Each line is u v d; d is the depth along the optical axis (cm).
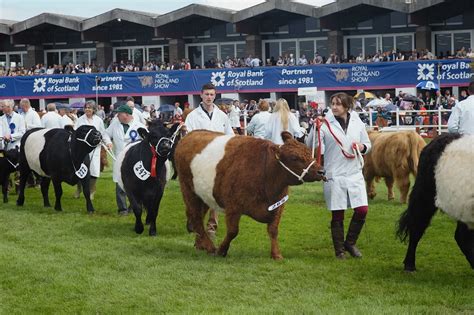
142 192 1155
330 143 963
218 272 893
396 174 1402
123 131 1390
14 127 1650
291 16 4362
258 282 847
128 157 1168
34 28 4788
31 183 1770
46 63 4931
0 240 1116
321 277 868
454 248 1026
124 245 1064
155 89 4166
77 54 4872
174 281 857
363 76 3762
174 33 4538
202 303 770
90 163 1460
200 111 1165
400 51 3966
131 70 4359
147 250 1029
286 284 839
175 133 1166
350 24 4219
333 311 725
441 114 2936
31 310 766
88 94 4309
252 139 955
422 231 880
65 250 1030
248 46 4425
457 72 3584
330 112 981
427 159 850
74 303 784
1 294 822
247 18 4247
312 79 3862
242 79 4000
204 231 1030
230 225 953
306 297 780
